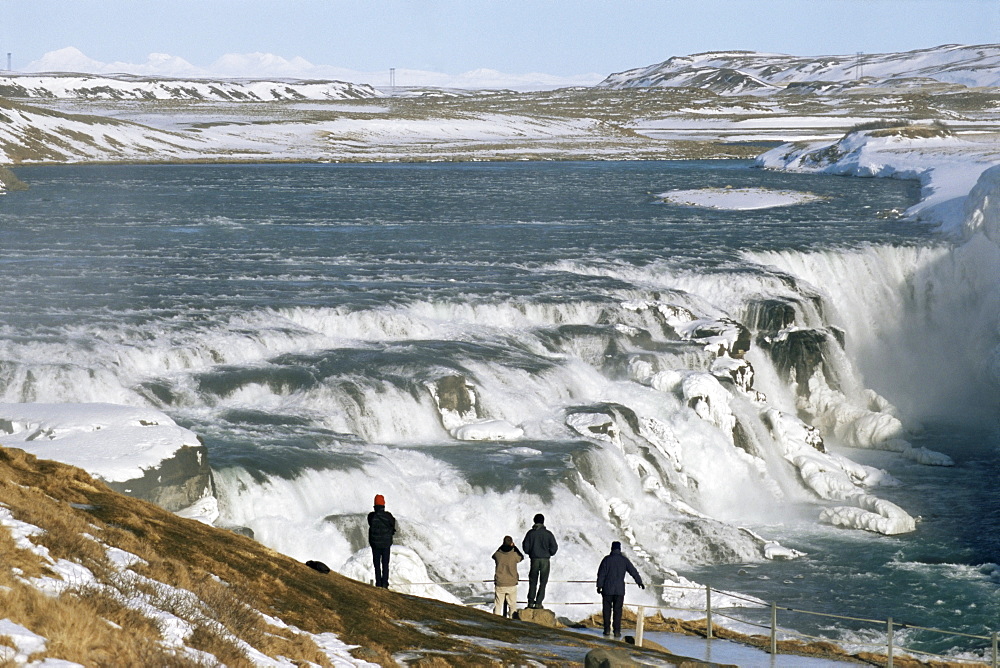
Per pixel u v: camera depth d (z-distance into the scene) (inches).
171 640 727.7
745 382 2728.8
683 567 2016.5
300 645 838.5
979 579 1939.0
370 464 1969.7
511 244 4045.3
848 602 1845.5
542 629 1264.8
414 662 899.4
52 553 807.1
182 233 4387.3
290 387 2336.4
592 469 2174.0
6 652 601.9
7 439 1529.3
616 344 2780.5
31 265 3486.7
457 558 1861.5
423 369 2409.0
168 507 1486.2
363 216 5083.7
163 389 2251.5
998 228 3639.3
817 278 3649.1
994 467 2637.8
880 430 2824.8
